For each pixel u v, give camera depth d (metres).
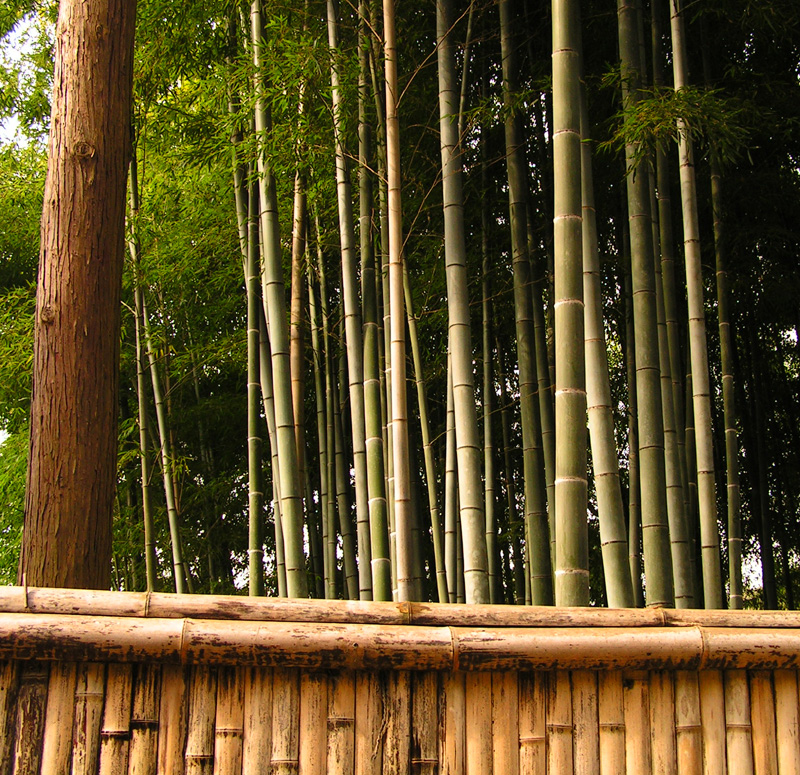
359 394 3.58
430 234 4.49
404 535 2.41
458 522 4.46
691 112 2.94
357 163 3.75
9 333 4.95
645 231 3.10
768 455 5.09
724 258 4.04
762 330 5.13
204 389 6.18
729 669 1.58
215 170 5.13
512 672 1.55
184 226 5.33
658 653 1.55
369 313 3.44
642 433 2.90
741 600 3.85
